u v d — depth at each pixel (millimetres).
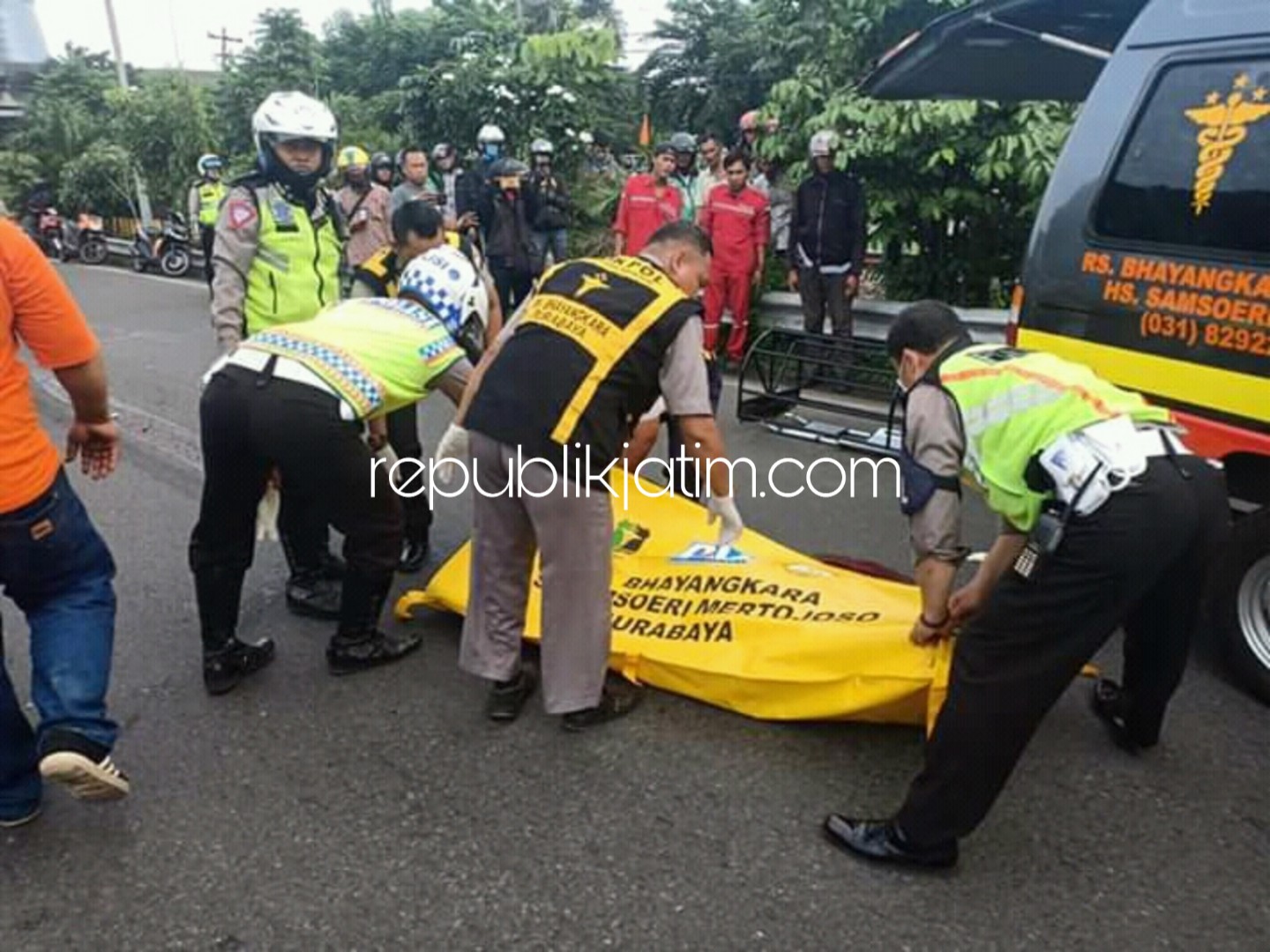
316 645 3637
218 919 2326
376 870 2484
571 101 13086
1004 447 2301
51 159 21859
